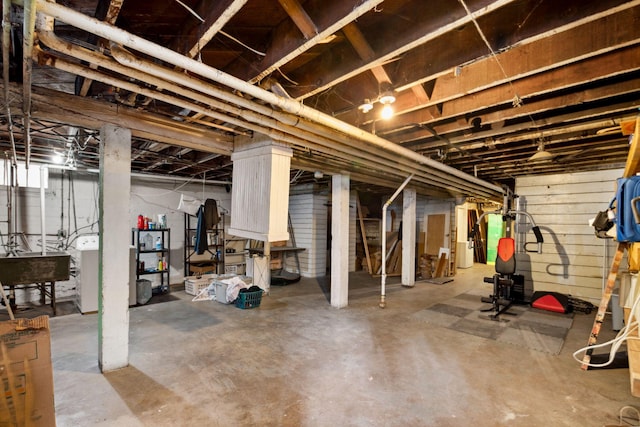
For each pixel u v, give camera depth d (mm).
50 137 3623
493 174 5812
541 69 1865
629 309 2953
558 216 5488
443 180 5148
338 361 3061
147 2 1553
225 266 7316
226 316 4469
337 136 2986
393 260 8195
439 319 4414
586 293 5223
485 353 3289
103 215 2734
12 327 1593
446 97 2273
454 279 7719
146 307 4914
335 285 4992
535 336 3783
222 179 6973
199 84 1888
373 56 1760
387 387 2594
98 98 2635
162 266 6016
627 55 1837
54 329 3867
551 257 5539
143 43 1420
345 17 1376
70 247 5555
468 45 1803
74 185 5621
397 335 3787
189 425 2096
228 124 3240
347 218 5078
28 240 5195
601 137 3520
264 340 3578
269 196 2934
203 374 2771
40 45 1876
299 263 7949
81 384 2576
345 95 2572
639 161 2162
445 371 2883
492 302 5121
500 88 2346
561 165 4945
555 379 2758
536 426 2119
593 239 5188
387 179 5809
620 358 3182
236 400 2387
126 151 2809
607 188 5043
